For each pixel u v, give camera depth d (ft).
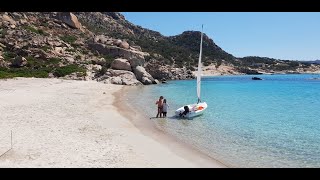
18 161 41.19
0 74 179.63
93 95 126.31
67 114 77.77
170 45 549.54
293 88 216.95
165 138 60.18
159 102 84.07
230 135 64.85
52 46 255.29
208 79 365.20
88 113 81.66
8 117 69.05
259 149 54.49
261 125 76.28
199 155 49.85
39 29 300.81
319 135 65.92
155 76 279.28
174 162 45.34
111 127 66.49
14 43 237.45
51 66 218.18
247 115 91.25
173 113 91.71
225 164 45.98
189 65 427.33
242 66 637.71
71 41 302.04
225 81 318.24
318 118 87.56
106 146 50.85
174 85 220.64
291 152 53.01
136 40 488.02
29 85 144.87
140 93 151.23
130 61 228.84
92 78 208.95
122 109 94.89
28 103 91.30
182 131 67.56
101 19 610.24
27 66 210.18
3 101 91.86
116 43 293.23
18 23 297.94
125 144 53.11
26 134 54.85
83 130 61.36
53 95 115.24
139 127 69.36
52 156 43.93
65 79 194.70
